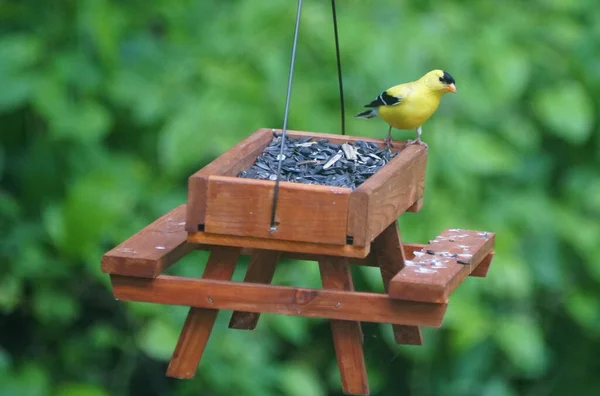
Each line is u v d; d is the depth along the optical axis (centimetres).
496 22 1139
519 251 1130
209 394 1065
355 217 538
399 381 1170
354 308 549
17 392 1004
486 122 1106
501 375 1135
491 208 1118
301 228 543
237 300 562
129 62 1042
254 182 545
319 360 1170
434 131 1045
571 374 1240
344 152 663
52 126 998
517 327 1093
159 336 1009
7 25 1065
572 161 1176
